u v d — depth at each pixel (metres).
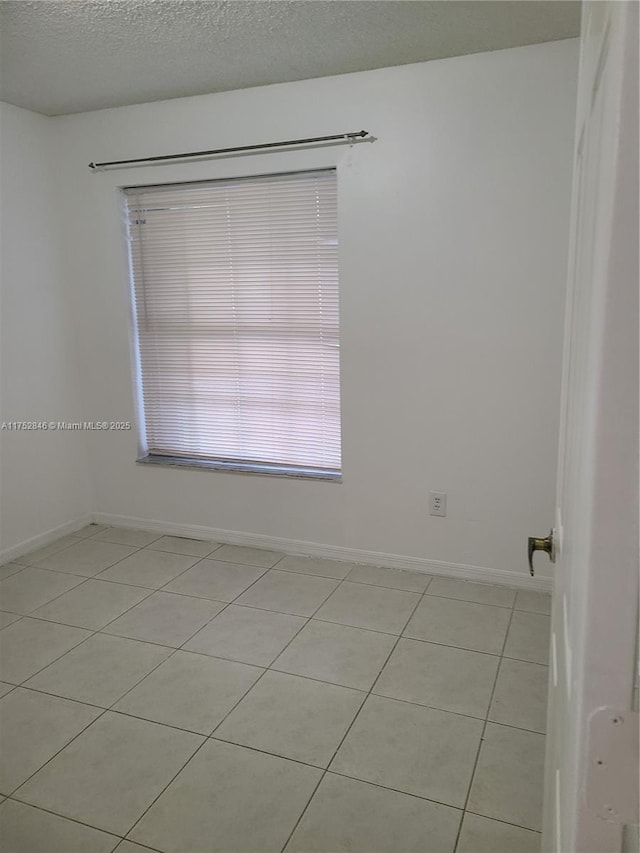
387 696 2.06
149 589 2.83
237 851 1.51
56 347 3.32
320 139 2.68
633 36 0.42
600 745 0.52
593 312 0.54
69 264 3.33
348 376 2.89
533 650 2.31
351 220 2.73
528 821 1.58
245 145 2.82
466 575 2.88
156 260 3.20
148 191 3.12
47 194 3.20
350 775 1.74
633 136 0.43
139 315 3.32
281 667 2.23
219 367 3.21
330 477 3.04
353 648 2.34
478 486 2.77
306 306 2.96
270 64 2.48
